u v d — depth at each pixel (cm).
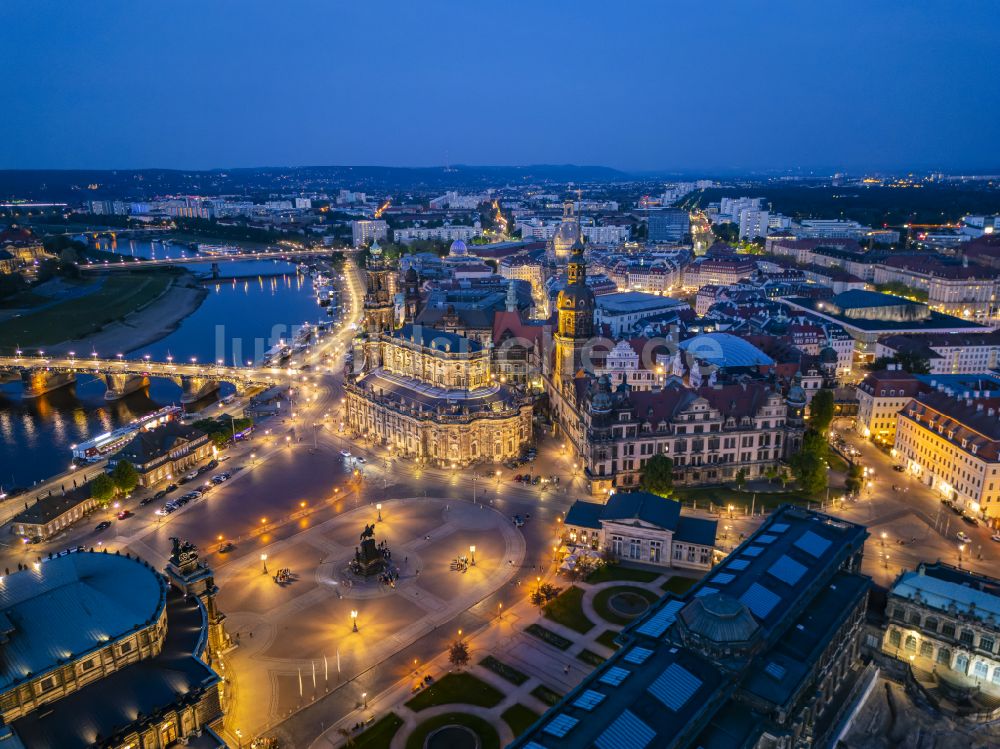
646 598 13225
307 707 10688
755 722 8162
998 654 10469
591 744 7469
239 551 15200
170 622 10906
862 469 18712
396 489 18288
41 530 15700
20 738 8550
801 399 18212
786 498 17375
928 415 18488
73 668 9269
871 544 15038
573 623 12556
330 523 16438
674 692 8200
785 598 10131
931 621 11056
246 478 19012
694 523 14638
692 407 17988
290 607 13188
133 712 9125
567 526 15225
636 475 18125
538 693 10875
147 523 16488
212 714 9825
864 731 10481
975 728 10044
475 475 19175
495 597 13450
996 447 15925
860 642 11469
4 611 9425
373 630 12506
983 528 15775
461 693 10906
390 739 10025
